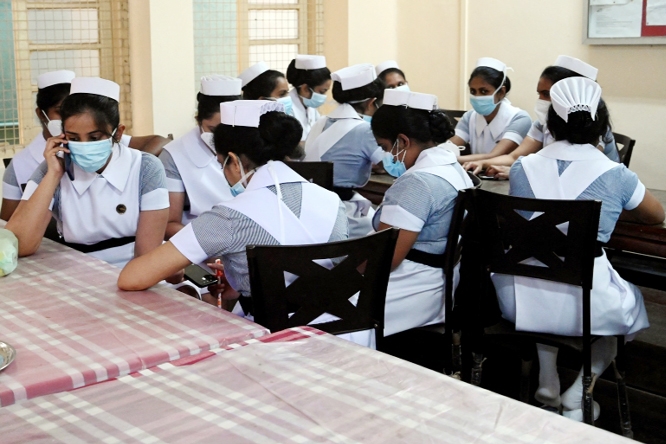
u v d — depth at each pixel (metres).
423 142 2.41
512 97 5.31
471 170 3.49
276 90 3.68
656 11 4.46
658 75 4.55
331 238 1.89
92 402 1.21
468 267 2.48
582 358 2.22
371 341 1.99
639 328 2.41
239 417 1.14
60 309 1.67
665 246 2.40
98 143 2.09
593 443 1.07
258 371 1.31
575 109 2.29
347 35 5.46
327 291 1.80
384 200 2.40
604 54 4.78
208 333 1.52
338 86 3.34
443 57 5.63
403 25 5.77
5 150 4.23
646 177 4.70
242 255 1.85
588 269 2.13
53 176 2.12
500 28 5.29
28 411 1.18
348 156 3.22
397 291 2.41
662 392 2.84
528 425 1.12
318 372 1.31
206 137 2.79
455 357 2.46
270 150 1.87
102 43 4.50
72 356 1.40
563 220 2.12
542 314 2.28
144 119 4.59
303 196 1.88
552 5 4.99
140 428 1.11
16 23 4.14
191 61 4.59
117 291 1.80
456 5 5.48
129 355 1.40
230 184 1.95
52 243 2.23
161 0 4.41
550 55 5.06
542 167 2.34
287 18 5.38
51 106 2.56
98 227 2.26
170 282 2.32
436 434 1.09
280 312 1.78
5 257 1.88
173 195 2.84
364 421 1.13
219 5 4.97
